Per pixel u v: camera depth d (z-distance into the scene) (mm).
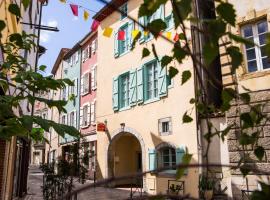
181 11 1144
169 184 12742
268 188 1059
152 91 15117
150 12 1282
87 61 24094
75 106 25344
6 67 2967
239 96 1504
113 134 17312
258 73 9141
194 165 948
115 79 17828
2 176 8203
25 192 14555
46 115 38094
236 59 1178
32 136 2590
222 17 1131
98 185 904
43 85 2648
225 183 9508
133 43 1507
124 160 17938
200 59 1211
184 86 12969
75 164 11891
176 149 12656
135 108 15906
